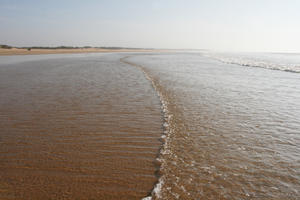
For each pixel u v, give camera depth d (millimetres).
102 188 2932
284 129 5008
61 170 3355
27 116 5953
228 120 5637
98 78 13109
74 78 13016
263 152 3900
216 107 6875
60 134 4742
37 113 6219
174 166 3445
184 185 2967
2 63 23859
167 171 3305
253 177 3145
